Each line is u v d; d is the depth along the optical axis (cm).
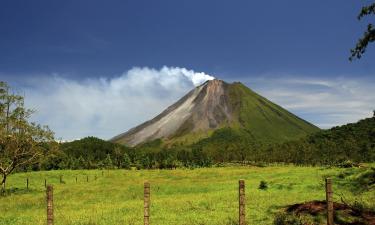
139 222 2498
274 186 4719
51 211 1816
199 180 7075
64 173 8950
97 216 2812
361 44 2580
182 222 2481
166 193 5003
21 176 8019
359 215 2273
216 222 2444
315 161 16112
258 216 2600
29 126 5772
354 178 4397
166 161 15825
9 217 2925
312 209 2378
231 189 4944
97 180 7631
